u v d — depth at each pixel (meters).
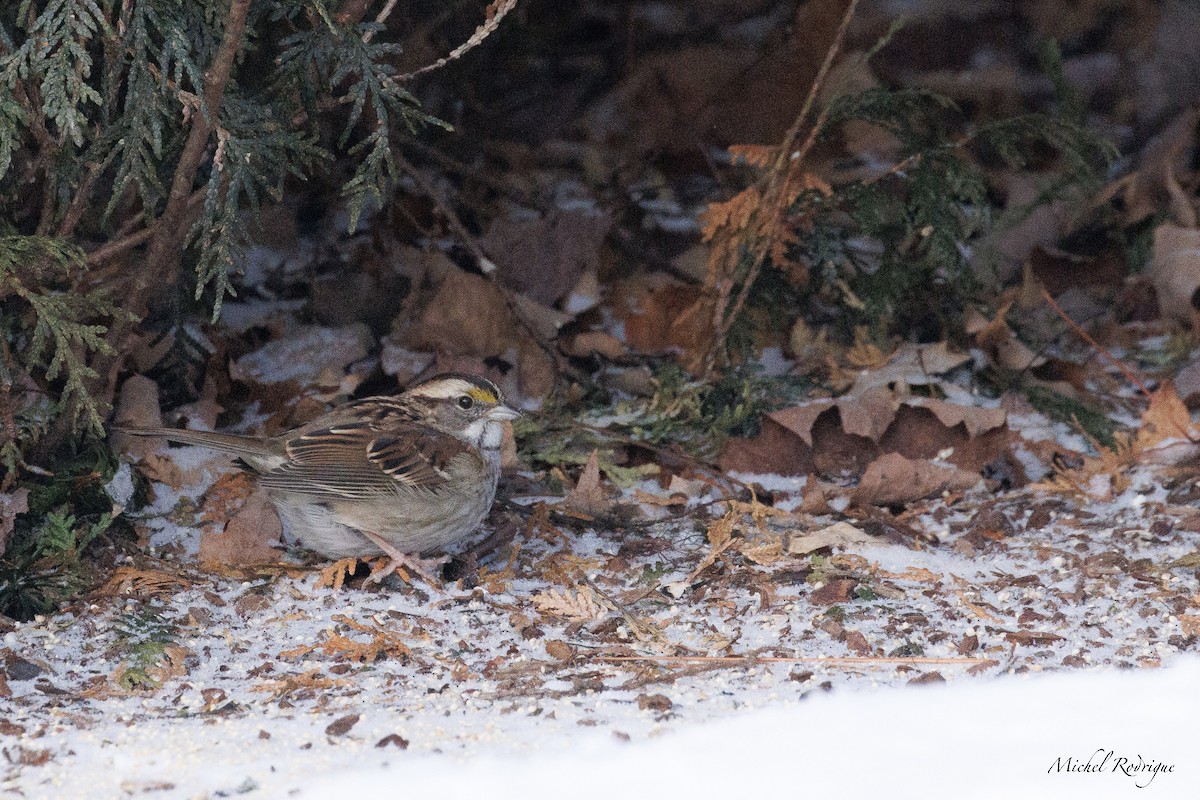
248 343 12.65
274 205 13.62
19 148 9.16
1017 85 17.84
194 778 6.44
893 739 6.87
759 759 6.66
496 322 12.44
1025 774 6.48
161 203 10.39
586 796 6.24
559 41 17.55
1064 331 13.80
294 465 9.12
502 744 6.82
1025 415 12.05
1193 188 15.61
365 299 13.01
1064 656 8.05
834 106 11.98
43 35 8.47
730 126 16.36
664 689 7.64
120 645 8.18
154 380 11.27
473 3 15.12
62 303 8.91
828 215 12.97
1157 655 8.04
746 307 12.38
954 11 18.56
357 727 7.06
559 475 10.98
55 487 9.42
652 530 10.23
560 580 9.37
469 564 9.55
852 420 11.08
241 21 8.32
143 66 8.65
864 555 9.70
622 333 13.50
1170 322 13.97
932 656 8.10
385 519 9.16
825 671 7.90
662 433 11.52
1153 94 17.58
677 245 14.83
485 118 16.14
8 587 8.69
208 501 10.20
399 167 13.75
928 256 12.96
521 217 15.04
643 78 16.94
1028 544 9.93
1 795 6.31
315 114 9.46
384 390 12.09
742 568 9.48
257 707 7.45
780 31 16.84
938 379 12.12
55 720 7.19
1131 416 12.36
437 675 7.92
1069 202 14.77
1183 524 10.05
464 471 9.27
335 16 9.12
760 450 11.25
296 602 8.94
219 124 8.80
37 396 9.90
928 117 12.28
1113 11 18.23
